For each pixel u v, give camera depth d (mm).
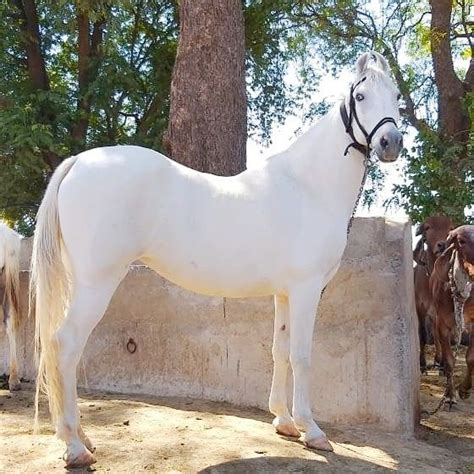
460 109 13008
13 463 3732
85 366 5996
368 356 5066
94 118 14672
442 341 6277
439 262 6168
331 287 5168
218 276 3961
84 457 3658
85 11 11852
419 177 11234
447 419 5742
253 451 4023
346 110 4160
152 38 15625
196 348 5582
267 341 5328
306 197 4160
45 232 3693
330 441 4512
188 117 7578
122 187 3664
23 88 14125
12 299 5980
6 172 13453
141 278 5816
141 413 4875
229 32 7633
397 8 16297
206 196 3951
